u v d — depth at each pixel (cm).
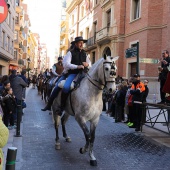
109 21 2658
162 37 1786
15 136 721
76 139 713
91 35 3203
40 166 491
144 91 900
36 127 864
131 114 934
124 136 785
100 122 1028
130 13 2156
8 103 775
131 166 511
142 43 1938
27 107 1402
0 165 260
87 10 3388
